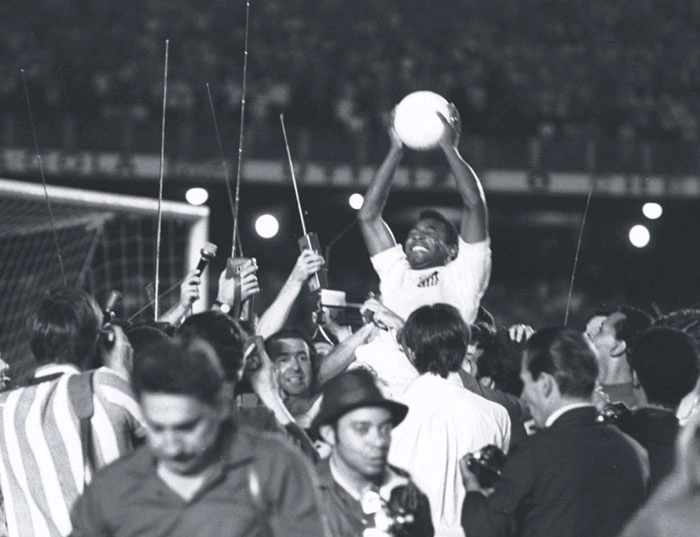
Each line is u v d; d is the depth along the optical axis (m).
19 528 5.52
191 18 35.53
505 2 38.28
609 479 5.57
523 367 5.82
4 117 29.83
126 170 29.88
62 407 5.43
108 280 21.45
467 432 6.16
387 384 7.09
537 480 5.55
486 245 7.94
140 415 5.51
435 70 36.12
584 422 5.66
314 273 7.68
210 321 5.41
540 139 31.53
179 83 34.22
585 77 36.59
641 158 31.67
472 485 5.71
